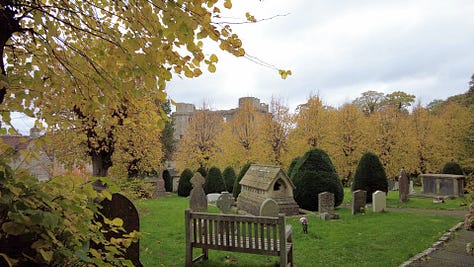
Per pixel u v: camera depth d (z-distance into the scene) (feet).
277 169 45.42
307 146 84.79
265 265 22.54
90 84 10.62
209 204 58.85
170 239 29.86
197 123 109.09
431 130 102.89
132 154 54.75
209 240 22.07
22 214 5.55
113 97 10.69
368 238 30.68
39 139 8.21
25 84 8.55
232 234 21.38
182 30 7.25
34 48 11.01
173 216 42.14
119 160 52.11
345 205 56.08
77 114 26.27
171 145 128.26
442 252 26.27
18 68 9.91
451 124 102.32
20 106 8.32
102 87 10.01
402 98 148.87
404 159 93.76
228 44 8.36
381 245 28.43
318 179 50.55
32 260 6.50
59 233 6.64
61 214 6.70
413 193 68.54
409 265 23.25
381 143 95.09
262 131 88.38
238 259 23.82
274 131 87.51
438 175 65.16
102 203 15.15
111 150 41.50
